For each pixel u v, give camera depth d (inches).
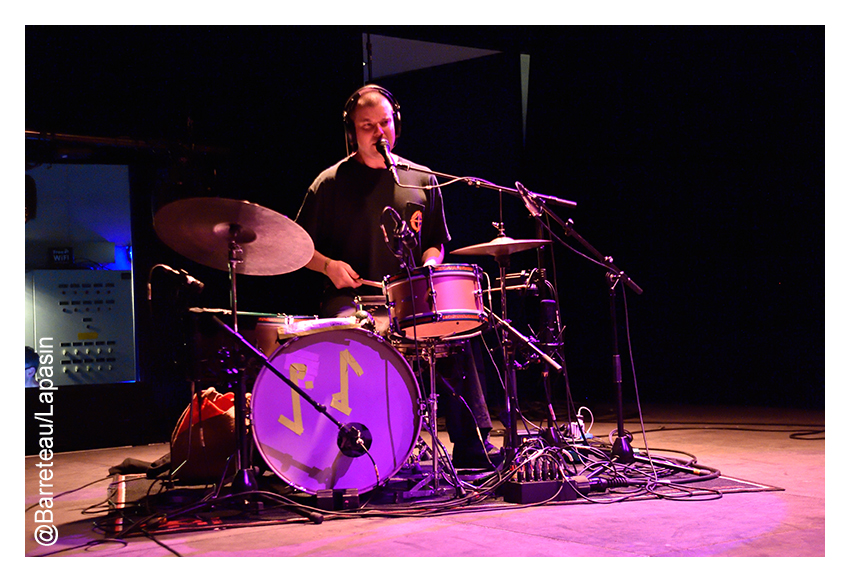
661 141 255.9
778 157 233.9
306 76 219.5
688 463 122.4
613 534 79.6
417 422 107.7
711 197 253.0
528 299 262.5
